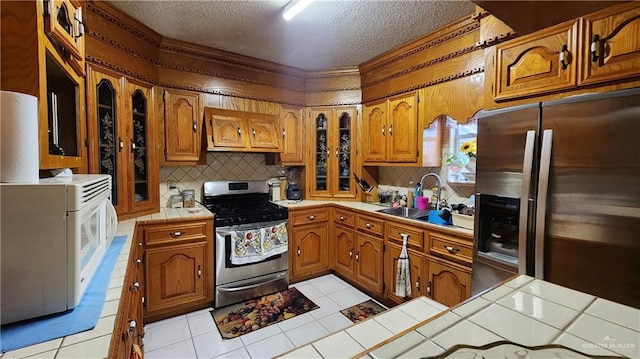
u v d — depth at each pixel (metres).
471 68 2.20
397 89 2.83
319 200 3.42
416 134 2.66
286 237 2.90
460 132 2.62
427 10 2.05
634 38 1.22
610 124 1.18
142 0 1.93
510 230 1.62
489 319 0.67
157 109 2.59
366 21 2.21
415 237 2.33
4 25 0.93
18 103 0.82
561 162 1.32
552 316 0.68
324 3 1.96
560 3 1.34
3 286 0.77
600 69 1.32
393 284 2.53
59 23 1.18
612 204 1.17
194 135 2.78
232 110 2.95
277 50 2.79
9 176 0.81
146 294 2.27
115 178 2.16
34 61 0.96
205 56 2.78
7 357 0.66
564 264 1.31
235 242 2.58
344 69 3.26
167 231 2.34
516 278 0.92
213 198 3.06
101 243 1.23
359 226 2.90
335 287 2.99
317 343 0.78
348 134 3.37
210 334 2.19
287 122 3.32
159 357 1.92
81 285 0.91
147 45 2.41
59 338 0.74
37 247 0.80
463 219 2.12
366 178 3.34
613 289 1.17
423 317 0.95
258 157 3.42
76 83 1.46
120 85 2.17
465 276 1.98
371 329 0.87
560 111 1.32
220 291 2.55
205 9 2.05
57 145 1.25
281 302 2.68
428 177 2.89
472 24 2.14
